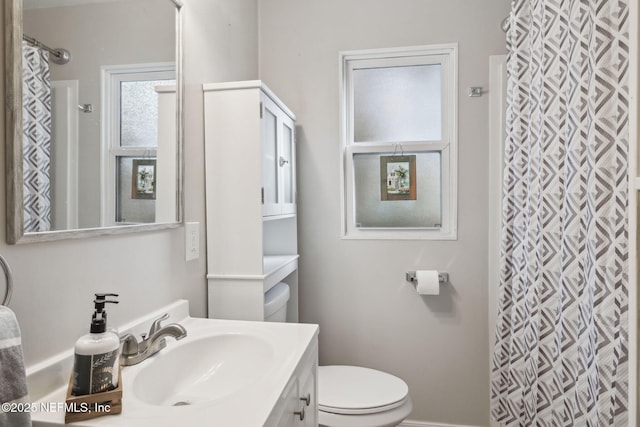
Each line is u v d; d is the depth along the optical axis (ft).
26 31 2.41
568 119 3.59
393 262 6.54
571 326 3.58
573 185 3.53
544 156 4.11
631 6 2.17
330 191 6.69
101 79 3.05
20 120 2.35
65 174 2.71
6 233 2.30
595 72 3.01
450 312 6.41
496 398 5.78
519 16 5.22
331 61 6.65
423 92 6.70
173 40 4.03
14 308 2.36
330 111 6.66
